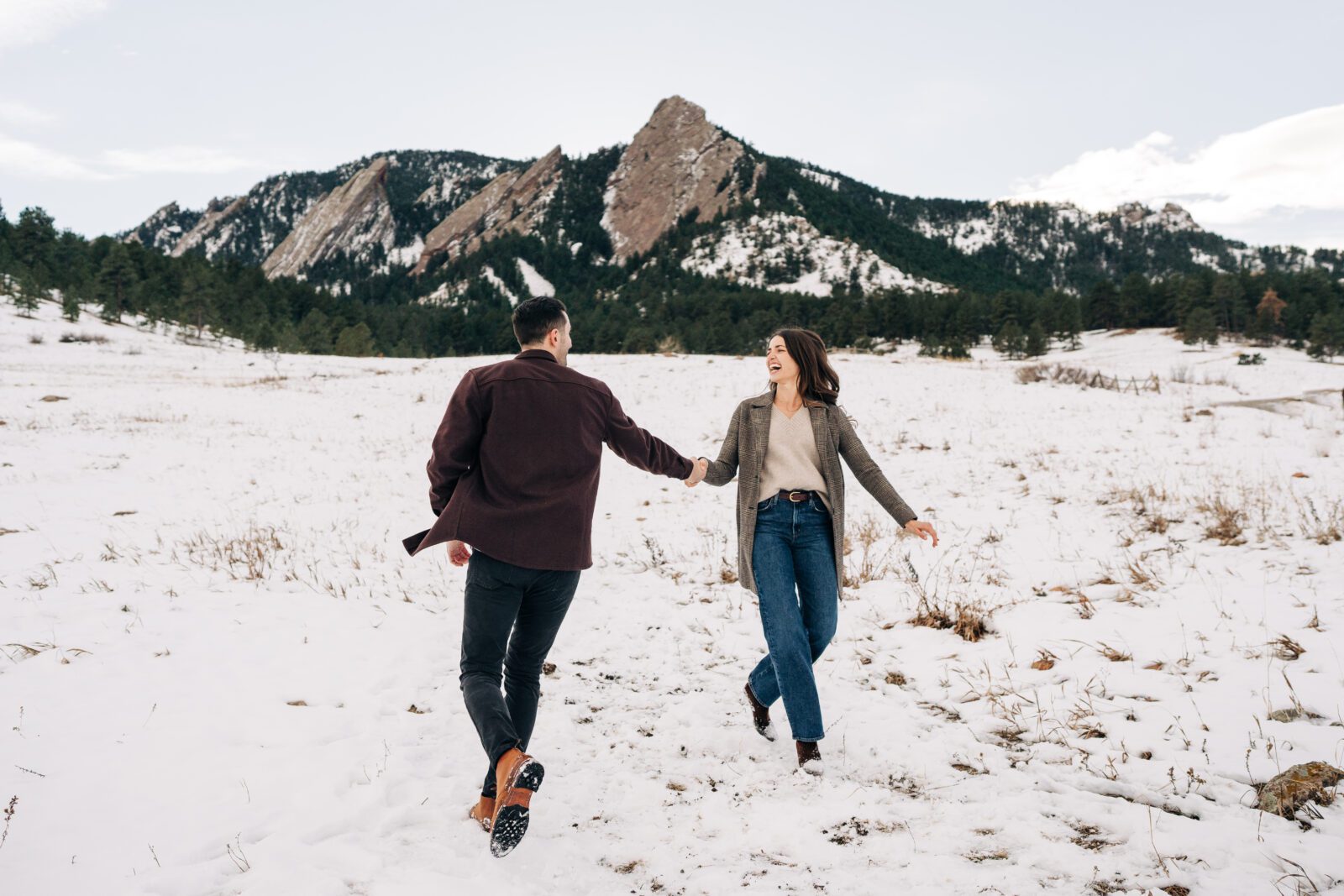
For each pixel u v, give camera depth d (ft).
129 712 11.30
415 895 7.09
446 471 8.27
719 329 405.80
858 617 16.47
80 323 217.15
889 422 52.80
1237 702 10.90
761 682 10.77
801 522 10.45
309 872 7.41
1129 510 24.49
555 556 8.27
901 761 10.02
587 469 8.64
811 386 10.73
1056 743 10.27
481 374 8.46
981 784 9.26
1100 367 130.72
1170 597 15.94
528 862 7.82
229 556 21.63
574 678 13.74
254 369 122.11
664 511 30.27
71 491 31.91
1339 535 18.94
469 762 10.25
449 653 14.84
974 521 25.26
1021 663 13.25
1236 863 7.27
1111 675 12.37
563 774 9.93
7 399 66.54
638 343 372.38
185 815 8.56
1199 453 34.06
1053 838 7.94
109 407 65.00
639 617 17.30
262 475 38.45
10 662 13.29
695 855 8.01
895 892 7.16
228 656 13.96
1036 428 46.19
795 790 9.36
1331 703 10.55
